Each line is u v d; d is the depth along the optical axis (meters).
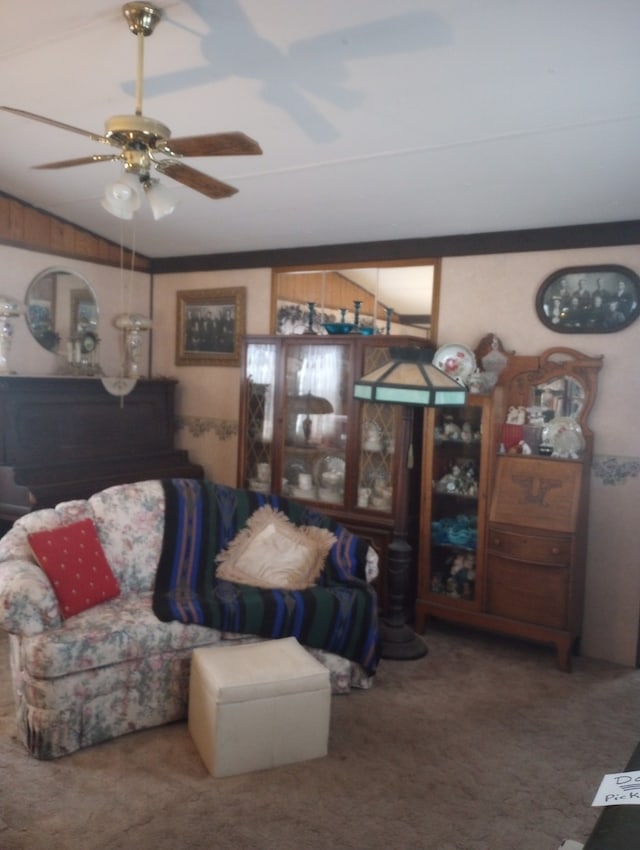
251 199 4.11
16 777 2.55
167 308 5.65
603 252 3.82
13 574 2.73
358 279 4.72
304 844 2.25
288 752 2.70
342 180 3.68
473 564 4.05
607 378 3.84
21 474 4.21
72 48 2.66
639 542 3.79
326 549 3.55
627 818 1.07
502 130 2.95
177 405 5.65
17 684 2.80
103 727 2.79
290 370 4.67
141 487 3.50
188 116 3.14
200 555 3.46
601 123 2.80
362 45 2.47
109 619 2.89
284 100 2.92
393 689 3.40
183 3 2.30
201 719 2.71
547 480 3.78
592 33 2.25
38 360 4.79
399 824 2.37
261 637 3.16
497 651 3.94
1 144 3.72
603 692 3.47
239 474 4.91
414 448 4.24
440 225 4.12
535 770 2.74
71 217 4.83
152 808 2.40
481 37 2.34
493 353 4.01
